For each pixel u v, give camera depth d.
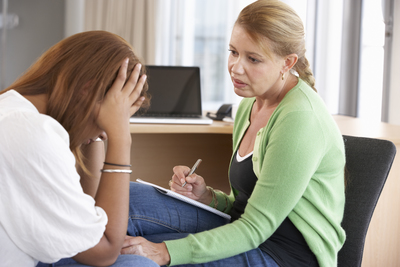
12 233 0.71
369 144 1.24
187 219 1.31
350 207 1.22
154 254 1.00
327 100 4.67
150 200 1.30
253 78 1.11
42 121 0.72
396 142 1.53
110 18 4.54
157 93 2.06
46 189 0.71
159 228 1.28
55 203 0.72
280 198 1.01
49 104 0.82
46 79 0.83
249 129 1.29
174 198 1.33
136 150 2.23
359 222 1.20
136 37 4.62
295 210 1.07
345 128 1.79
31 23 4.05
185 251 1.01
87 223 0.75
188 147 2.28
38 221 0.71
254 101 1.34
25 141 0.70
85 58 0.83
